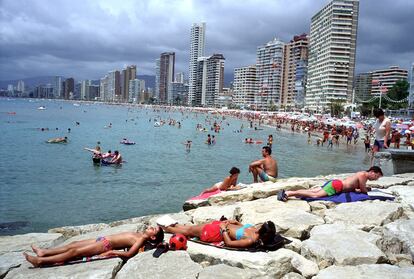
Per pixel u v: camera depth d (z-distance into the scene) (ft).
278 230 25.79
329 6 531.91
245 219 28.25
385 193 33.68
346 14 513.86
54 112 481.46
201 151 150.30
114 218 55.47
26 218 54.65
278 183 39.60
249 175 96.22
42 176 86.43
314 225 26.32
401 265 21.27
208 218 29.91
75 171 94.27
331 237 23.38
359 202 30.60
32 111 481.87
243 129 302.66
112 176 89.10
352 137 217.77
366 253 21.07
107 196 69.10
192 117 502.79
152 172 96.58
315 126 293.64
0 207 60.08
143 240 22.27
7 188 73.56
